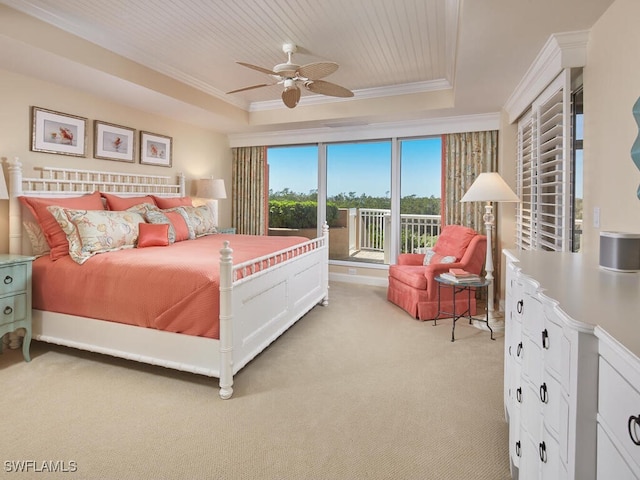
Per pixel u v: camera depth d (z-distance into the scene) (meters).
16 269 2.62
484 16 2.08
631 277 1.32
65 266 2.71
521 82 3.20
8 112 3.11
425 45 3.18
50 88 3.40
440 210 4.99
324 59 3.50
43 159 3.38
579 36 2.23
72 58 2.85
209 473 1.62
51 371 2.58
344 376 2.55
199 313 2.30
